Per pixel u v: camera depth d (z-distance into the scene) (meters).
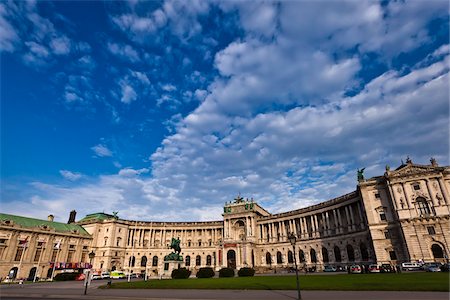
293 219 134.00
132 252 149.62
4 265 102.44
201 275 75.75
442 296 26.31
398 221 85.25
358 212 107.69
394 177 89.69
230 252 134.88
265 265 135.50
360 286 35.91
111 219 144.62
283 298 30.75
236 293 37.28
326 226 119.44
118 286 52.88
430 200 83.00
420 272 57.38
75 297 38.28
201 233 160.00
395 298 26.23
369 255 97.88
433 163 90.75
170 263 85.25
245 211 142.75
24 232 111.50
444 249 77.44
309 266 118.62
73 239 131.25
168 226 159.75
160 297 35.38
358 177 102.31
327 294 31.84
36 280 102.12
